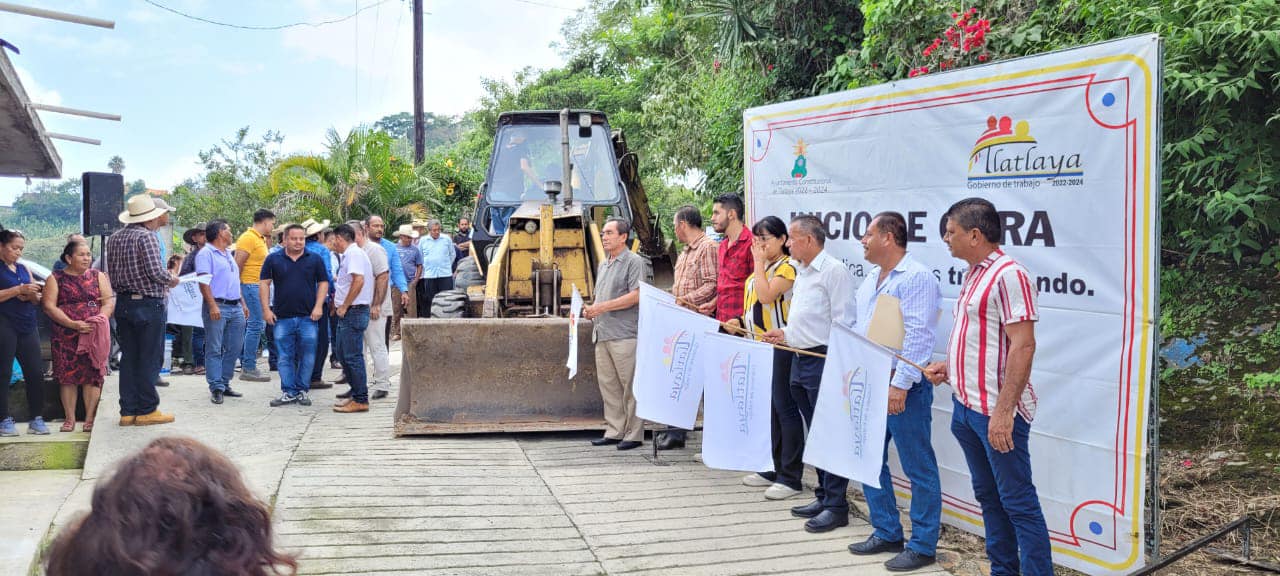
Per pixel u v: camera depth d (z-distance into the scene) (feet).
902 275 13.51
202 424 21.93
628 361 20.10
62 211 131.13
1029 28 20.42
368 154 54.54
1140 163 12.03
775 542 14.53
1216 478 15.75
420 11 64.54
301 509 15.48
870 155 16.33
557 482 17.58
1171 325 19.80
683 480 17.95
